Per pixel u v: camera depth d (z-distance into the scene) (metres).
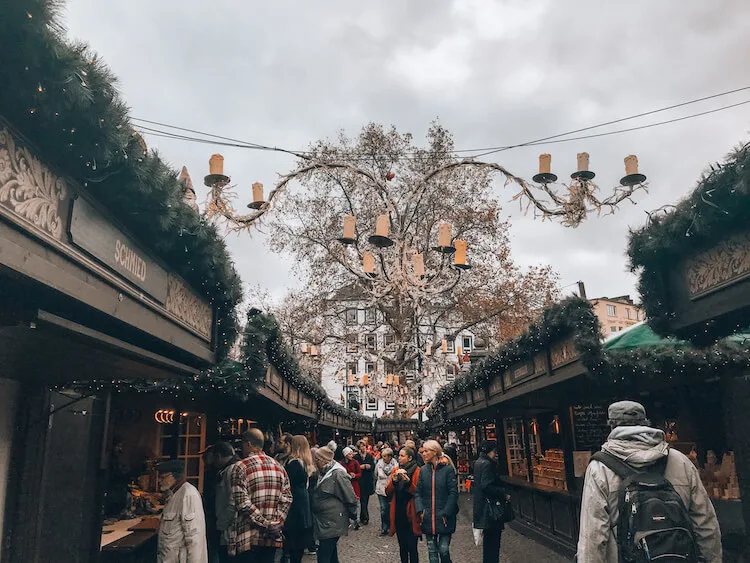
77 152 2.11
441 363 23.56
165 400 6.81
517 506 10.90
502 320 28.16
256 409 9.05
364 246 24.62
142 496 7.03
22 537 3.48
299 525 5.97
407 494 6.57
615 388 6.77
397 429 28.20
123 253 2.71
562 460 8.84
